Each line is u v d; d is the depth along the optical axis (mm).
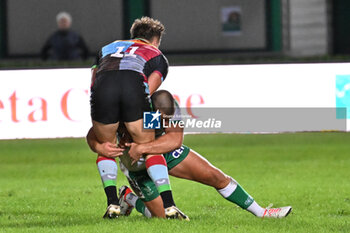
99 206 27875
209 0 75188
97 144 22359
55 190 33156
